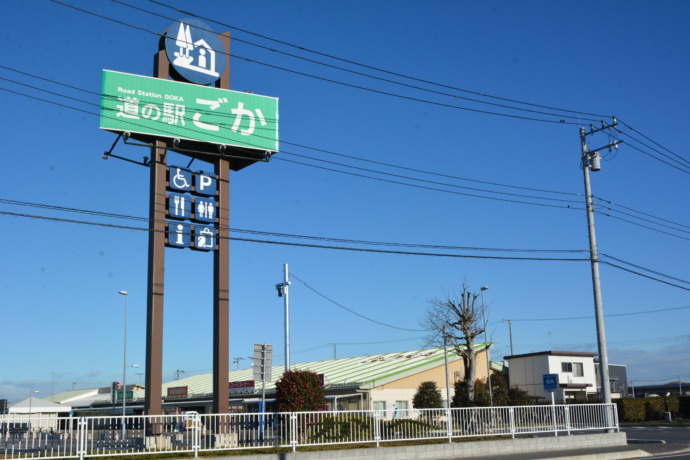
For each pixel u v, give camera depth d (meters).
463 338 34.03
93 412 67.19
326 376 52.62
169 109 24.88
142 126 24.11
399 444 22.03
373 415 21.94
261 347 24.41
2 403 47.75
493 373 50.41
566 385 55.16
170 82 25.16
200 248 24.91
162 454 18.38
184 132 25.02
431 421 22.97
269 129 27.17
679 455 23.47
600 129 29.81
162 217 24.36
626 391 70.06
